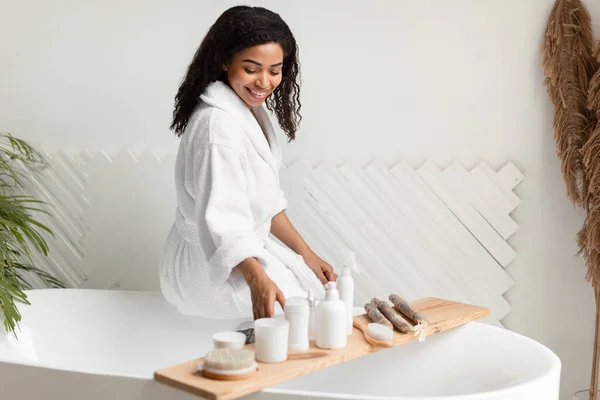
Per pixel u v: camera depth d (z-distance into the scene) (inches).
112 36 113.7
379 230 110.4
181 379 58.2
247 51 78.3
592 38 103.8
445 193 109.0
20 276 111.4
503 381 80.8
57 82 115.4
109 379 66.5
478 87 108.1
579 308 108.2
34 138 116.1
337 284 72.5
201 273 85.7
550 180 107.6
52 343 94.1
